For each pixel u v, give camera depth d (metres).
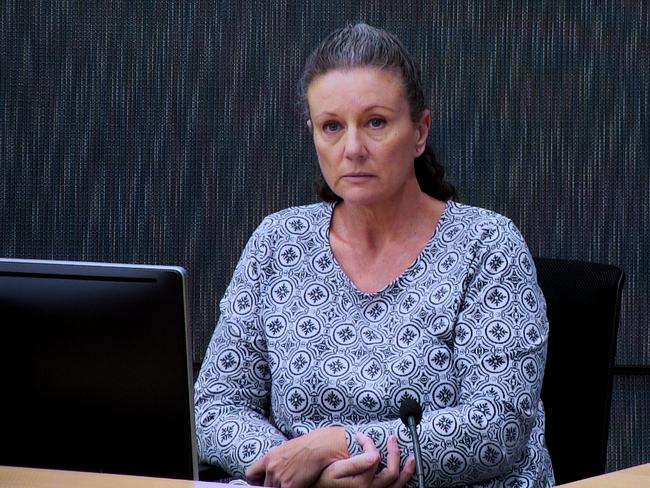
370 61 4.44
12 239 7.66
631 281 7.61
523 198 7.60
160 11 7.57
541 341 4.44
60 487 3.24
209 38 7.58
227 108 7.61
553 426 4.89
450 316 4.45
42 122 7.63
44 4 7.58
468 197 7.59
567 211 7.59
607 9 7.55
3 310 3.43
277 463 4.16
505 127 7.57
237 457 4.45
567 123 7.57
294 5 7.55
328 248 4.75
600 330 4.85
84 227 7.65
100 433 3.43
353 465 4.05
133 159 7.63
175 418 3.38
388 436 4.16
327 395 4.46
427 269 4.57
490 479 4.37
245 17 7.57
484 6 7.54
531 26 7.55
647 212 7.59
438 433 4.17
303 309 4.66
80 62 7.60
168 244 7.66
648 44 7.55
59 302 3.40
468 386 4.37
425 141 4.71
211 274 7.66
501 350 4.37
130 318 3.36
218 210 7.65
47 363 3.42
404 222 4.68
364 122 4.44
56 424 3.45
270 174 7.62
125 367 3.38
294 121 7.60
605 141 7.58
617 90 7.57
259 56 7.57
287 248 4.80
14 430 3.48
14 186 7.66
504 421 4.25
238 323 4.79
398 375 4.39
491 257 4.51
